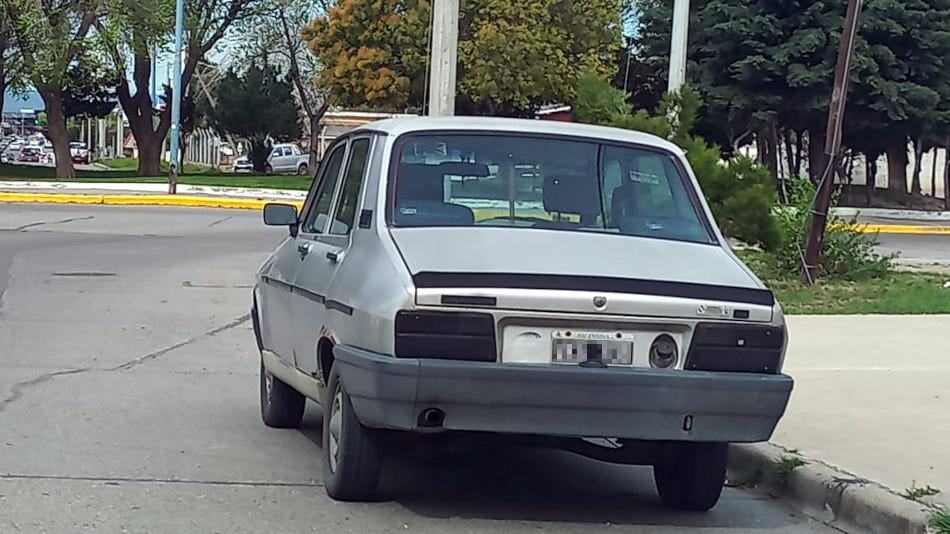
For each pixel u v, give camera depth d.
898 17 38.75
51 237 21.95
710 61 40.03
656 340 5.66
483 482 7.02
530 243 6.03
